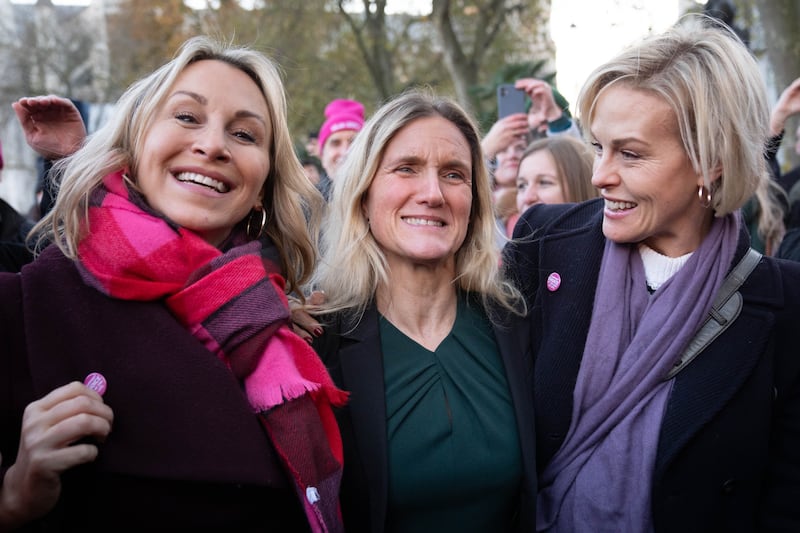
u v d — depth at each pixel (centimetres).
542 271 195
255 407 147
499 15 1500
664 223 166
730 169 158
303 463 146
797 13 642
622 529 167
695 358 168
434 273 191
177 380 137
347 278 190
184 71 154
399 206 183
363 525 168
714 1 321
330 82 1745
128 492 135
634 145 160
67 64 1938
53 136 206
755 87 159
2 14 1983
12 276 142
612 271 177
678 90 155
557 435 179
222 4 1719
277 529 147
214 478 134
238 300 148
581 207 203
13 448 139
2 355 135
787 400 169
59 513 137
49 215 150
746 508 169
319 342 184
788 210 327
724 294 169
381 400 174
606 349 173
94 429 126
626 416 169
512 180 377
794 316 168
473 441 176
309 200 184
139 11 1922
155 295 142
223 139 152
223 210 153
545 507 180
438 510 174
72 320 137
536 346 191
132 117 155
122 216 146
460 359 187
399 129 185
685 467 164
